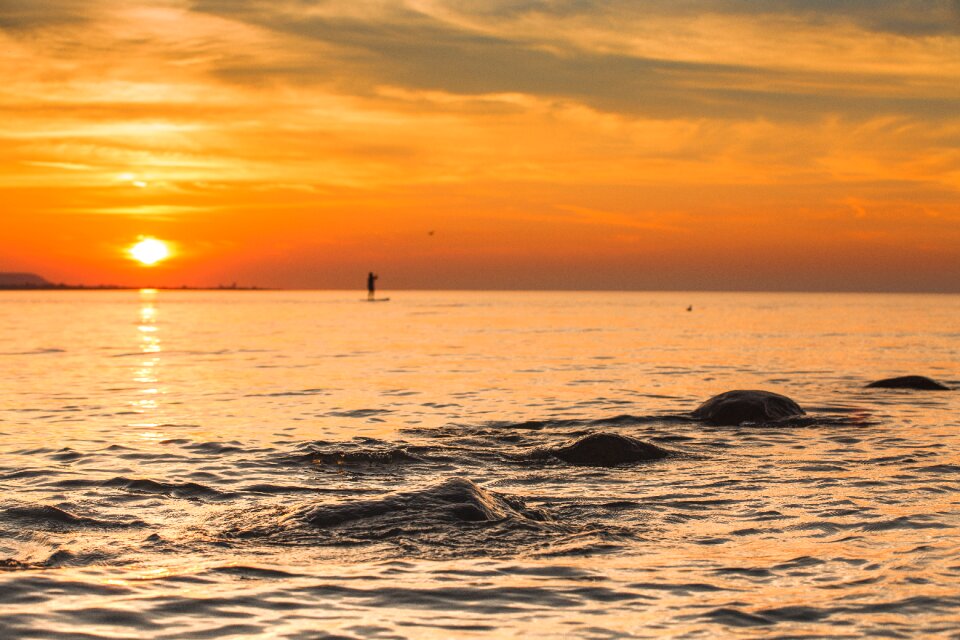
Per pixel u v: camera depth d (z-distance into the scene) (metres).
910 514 12.91
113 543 11.30
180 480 15.84
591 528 11.97
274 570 9.62
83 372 40.28
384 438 21.02
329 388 33.59
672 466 17.00
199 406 27.81
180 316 135.12
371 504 11.88
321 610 8.30
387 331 86.12
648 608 8.51
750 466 17.02
